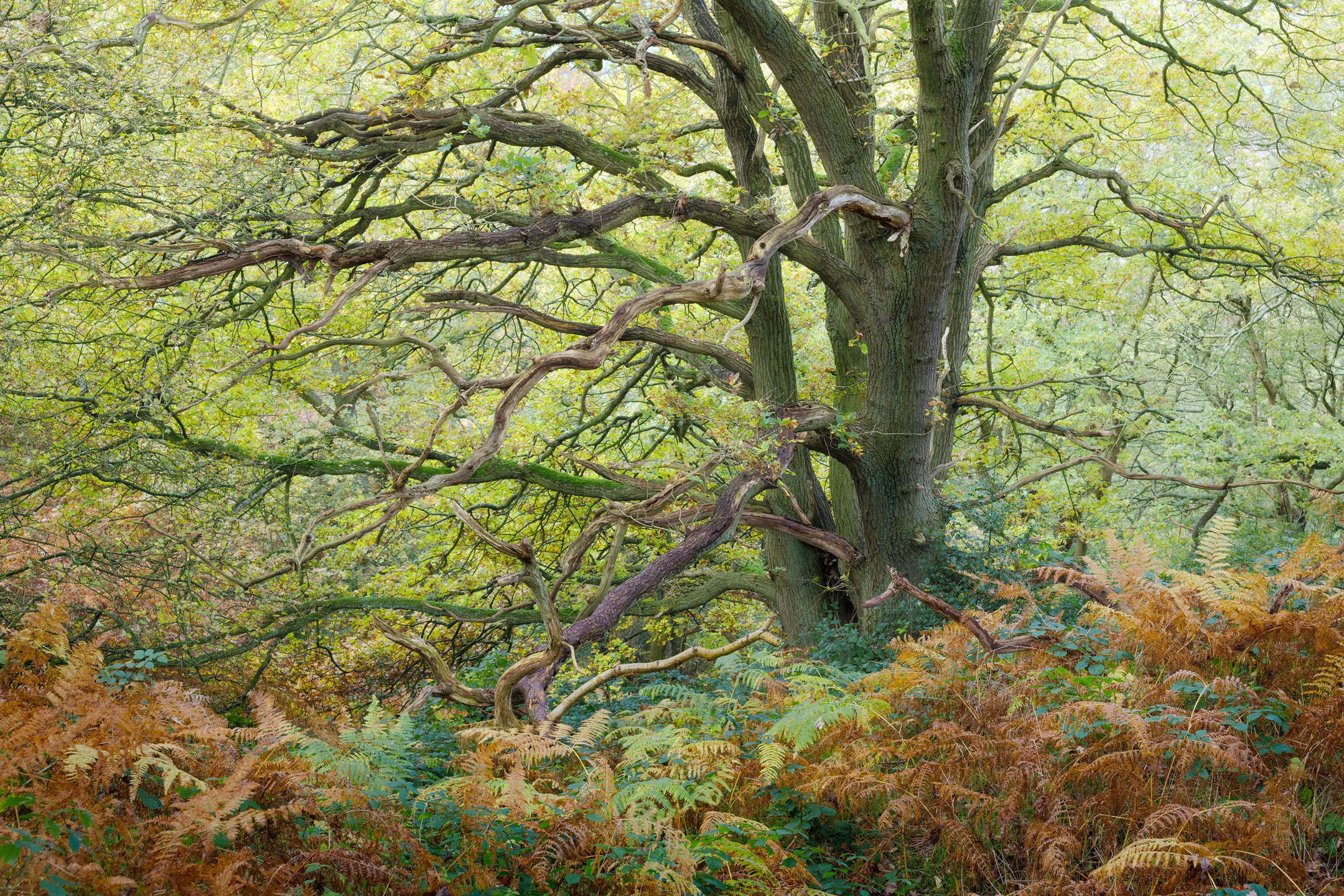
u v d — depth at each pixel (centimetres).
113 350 939
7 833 264
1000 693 544
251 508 1118
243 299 1080
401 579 1384
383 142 934
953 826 463
